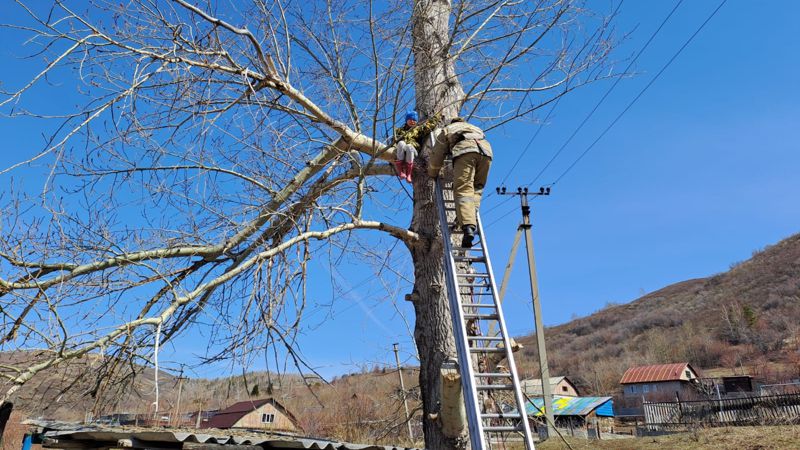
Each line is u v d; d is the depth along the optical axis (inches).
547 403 731.4
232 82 198.4
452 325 195.9
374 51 196.1
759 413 895.1
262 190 224.8
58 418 230.2
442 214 212.8
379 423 339.3
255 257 192.5
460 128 217.9
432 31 229.9
